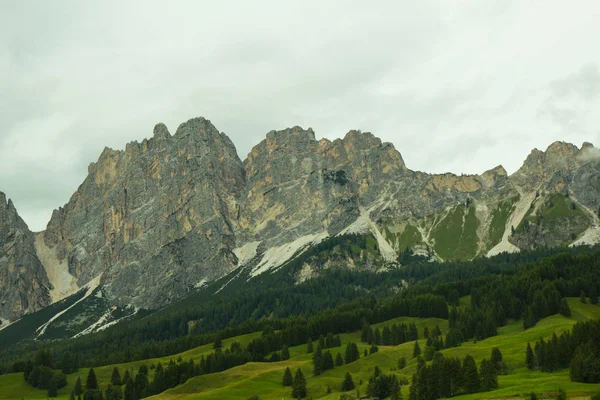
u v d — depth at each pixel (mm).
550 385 165875
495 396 164375
